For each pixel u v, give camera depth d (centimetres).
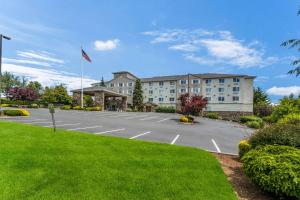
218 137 1520
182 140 1300
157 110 5200
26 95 4659
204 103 2708
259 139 752
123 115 3127
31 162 661
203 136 1528
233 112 5431
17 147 802
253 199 518
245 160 593
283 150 580
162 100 6412
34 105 4434
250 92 5409
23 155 716
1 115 2109
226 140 1400
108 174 603
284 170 482
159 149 895
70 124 1747
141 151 852
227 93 5553
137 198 485
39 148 808
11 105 4231
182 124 2366
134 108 6141
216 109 5616
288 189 466
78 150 816
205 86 5819
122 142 995
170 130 1758
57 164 657
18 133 1066
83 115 2769
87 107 4209
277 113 1634
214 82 5725
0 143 848
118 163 695
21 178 548
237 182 620
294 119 1011
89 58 4347
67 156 736
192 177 611
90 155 761
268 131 741
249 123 2706
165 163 715
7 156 698
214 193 523
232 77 5528
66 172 602
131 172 627
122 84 7038
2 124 1348
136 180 574
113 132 1455
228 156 923
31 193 479
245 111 5353
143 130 1650
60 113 2898
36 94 4891
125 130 1591
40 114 2575
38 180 543
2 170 590
